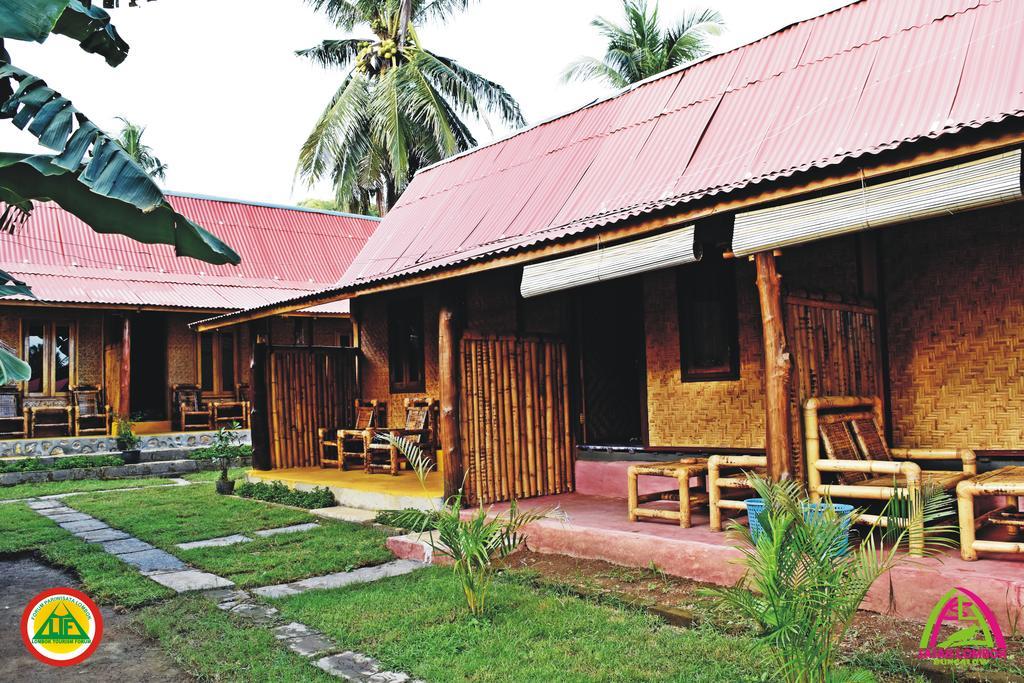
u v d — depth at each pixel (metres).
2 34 4.54
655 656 4.30
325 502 9.92
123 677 4.43
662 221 5.86
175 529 8.73
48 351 16.77
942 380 6.56
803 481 5.56
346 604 5.49
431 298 11.42
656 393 8.50
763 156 6.18
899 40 6.38
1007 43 5.38
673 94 8.45
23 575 6.97
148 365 18.22
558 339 9.05
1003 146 4.29
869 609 4.85
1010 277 6.24
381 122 24.69
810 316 5.93
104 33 5.82
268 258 21.16
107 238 18.80
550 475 8.80
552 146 9.60
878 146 4.70
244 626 5.16
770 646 3.62
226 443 12.52
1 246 17.00
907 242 6.78
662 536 6.06
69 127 5.02
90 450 15.83
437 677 4.14
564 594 5.56
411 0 27.05
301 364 12.54
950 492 5.74
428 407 11.11
